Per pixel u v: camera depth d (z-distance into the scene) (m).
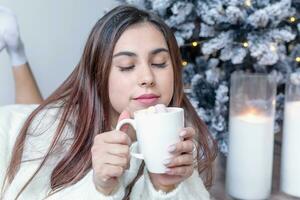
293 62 0.89
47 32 1.09
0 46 0.88
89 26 1.15
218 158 0.99
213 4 0.76
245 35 0.80
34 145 0.65
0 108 0.77
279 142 1.07
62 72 1.14
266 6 0.76
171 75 0.60
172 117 0.46
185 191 0.63
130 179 0.60
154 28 0.60
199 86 0.85
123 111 0.53
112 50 0.58
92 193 0.51
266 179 0.83
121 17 0.59
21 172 0.62
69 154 0.60
